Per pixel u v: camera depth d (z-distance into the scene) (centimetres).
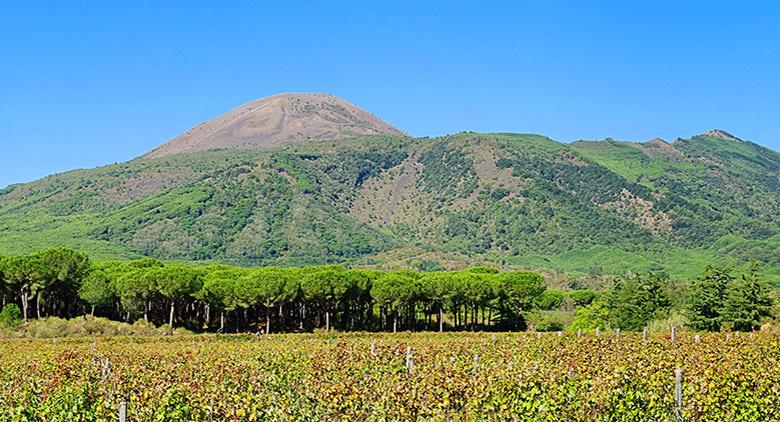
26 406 1930
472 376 2248
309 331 7325
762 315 5772
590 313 7044
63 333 5809
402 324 7738
